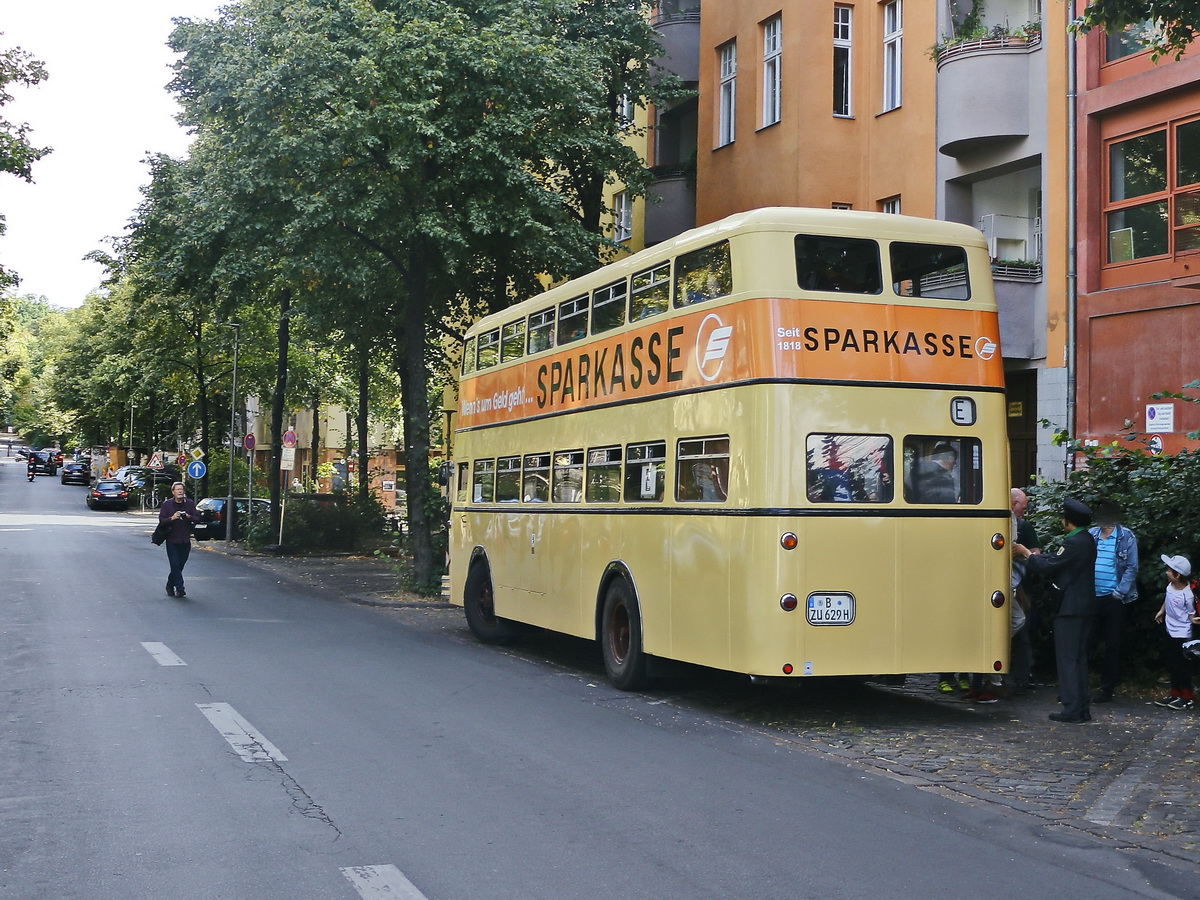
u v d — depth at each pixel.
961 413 10.55
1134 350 17.64
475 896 5.48
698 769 8.38
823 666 10.00
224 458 52.97
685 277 11.38
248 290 24.95
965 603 10.45
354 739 9.16
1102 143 18.48
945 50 20.64
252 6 22.61
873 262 10.49
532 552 14.77
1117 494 12.28
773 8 24.70
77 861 5.98
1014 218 20.53
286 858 6.05
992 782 8.10
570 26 25.11
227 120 22.44
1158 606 11.46
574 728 9.88
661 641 11.39
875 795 7.66
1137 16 12.24
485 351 17.45
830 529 10.05
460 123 21.75
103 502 68.50
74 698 10.79
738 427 10.29
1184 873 6.01
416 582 23.12
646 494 11.88
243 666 12.95
